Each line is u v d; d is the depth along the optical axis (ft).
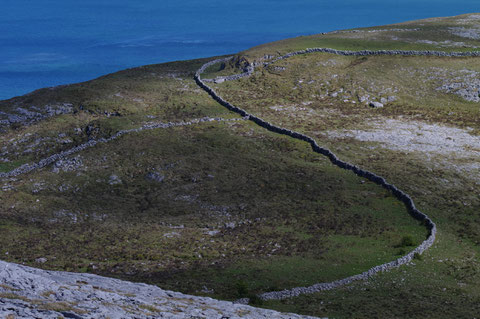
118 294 117.39
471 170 313.53
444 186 291.17
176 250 229.25
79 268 206.69
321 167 322.55
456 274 198.80
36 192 313.73
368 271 195.83
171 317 106.52
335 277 193.16
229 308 129.70
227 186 308.40
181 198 298.97
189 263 212.84
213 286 184.44
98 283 134.62
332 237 234.79
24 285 106.83
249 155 343.05
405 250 214.07
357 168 310.65
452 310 166.40
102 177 327.26
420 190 283.79
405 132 379.14
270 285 186.29
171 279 191.72
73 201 302.25
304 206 273.75
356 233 237.25
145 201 300.61
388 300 174.70
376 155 337.52
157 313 107.34
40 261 213.25
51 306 95.45
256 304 168.04
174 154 348.18
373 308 166.81
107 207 294.66
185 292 176.04
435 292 182.91
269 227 252.62
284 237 239.09
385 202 270.46
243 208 279.49
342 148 348.79
